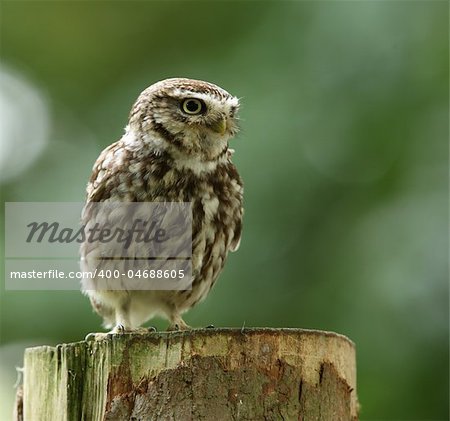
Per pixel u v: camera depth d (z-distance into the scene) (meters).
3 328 12.40
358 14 13.48
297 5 13.91
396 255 12.47
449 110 13.13
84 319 12.34
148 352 7.26
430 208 12.63
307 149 12.98
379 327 12.26
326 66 13.41
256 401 7.25
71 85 15.81
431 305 12.26
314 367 7.45
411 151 13.04
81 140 15.00
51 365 7.73
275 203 12.70
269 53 13.73
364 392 12.28
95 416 7.35
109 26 16.16
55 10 16.59
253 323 12.49
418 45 13.38
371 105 13.20
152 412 7.18
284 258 12.64
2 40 16.92
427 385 12.23
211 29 14.96
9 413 13.69
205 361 7.24
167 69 14.83
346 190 12.93
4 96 15.89
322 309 12.48
